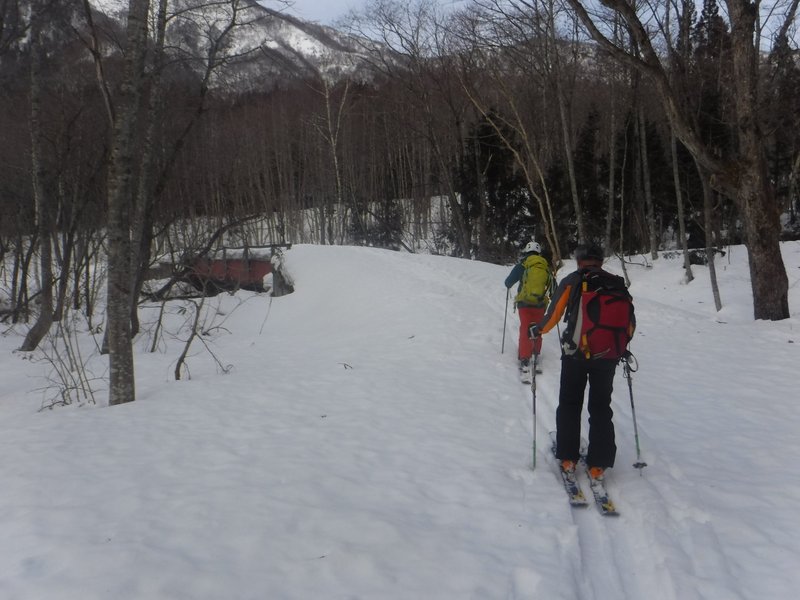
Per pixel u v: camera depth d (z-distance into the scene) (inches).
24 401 378.6
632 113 989.2
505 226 1268.5
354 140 1873.8
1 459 202.1
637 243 1229.1
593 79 1328.7
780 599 127.6
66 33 542.0
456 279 700.7
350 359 382.9
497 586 130.7
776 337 358.9
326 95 1659.7
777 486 178.1
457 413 255.3
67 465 194.9
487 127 1208.2
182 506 161.6
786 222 1261.1
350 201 1834.4
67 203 765.9
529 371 315.9
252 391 303.1
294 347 511.5
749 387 271.3
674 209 1195.9
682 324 413.7
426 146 1644.9
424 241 1727.4
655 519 162.1
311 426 240.4
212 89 582.9
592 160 1219.9
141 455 206.1
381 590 127.4
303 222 1916.8
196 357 515.8
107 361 526.9
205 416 257.6
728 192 422.3
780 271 410.3
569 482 180.5
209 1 475.8
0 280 1077.1
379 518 158.2
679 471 190.5
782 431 220.5
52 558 132.7
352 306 661.9
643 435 222.5
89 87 660.7
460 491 178.4
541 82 1043.9
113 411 271.3
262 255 1137.4
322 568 134.2
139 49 300.0
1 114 727.1
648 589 135.7
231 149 1407.5
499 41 994.7
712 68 882.8
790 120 763.4
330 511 161.9
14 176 780.6
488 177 1256.2
